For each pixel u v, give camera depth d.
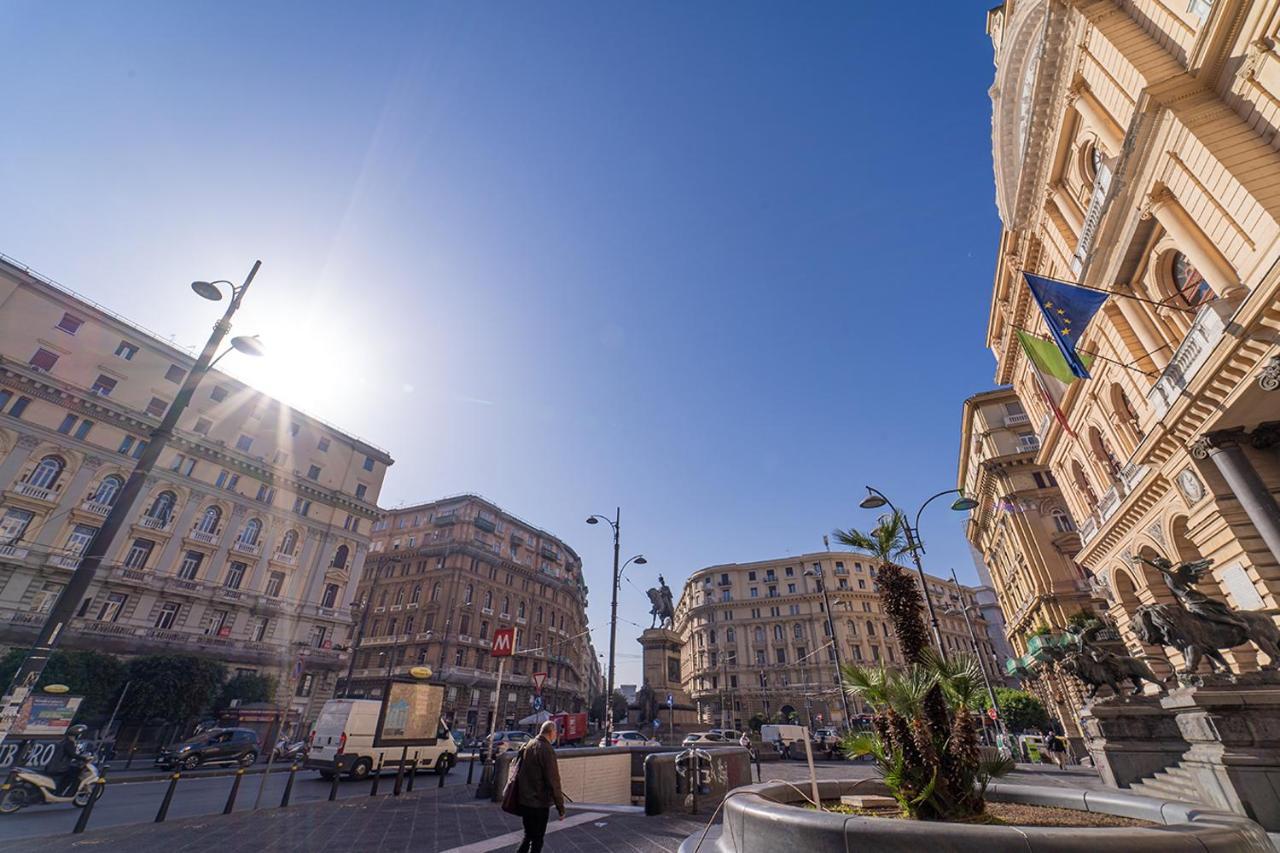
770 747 33.25
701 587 84.94
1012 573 36.78
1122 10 13.61
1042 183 18.81
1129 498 16.83
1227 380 11.50
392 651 54.12
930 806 5.79
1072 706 27.53
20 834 8.74
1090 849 3.79
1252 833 4.22
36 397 33.12
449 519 62.28
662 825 10.01
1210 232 11.42
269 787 15.75
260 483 43.28
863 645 69.81
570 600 76.88
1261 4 10.26
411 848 8.02
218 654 36.47
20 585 30.45
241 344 9.77
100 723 28.64
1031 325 23.80
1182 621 9.29
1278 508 11.72
